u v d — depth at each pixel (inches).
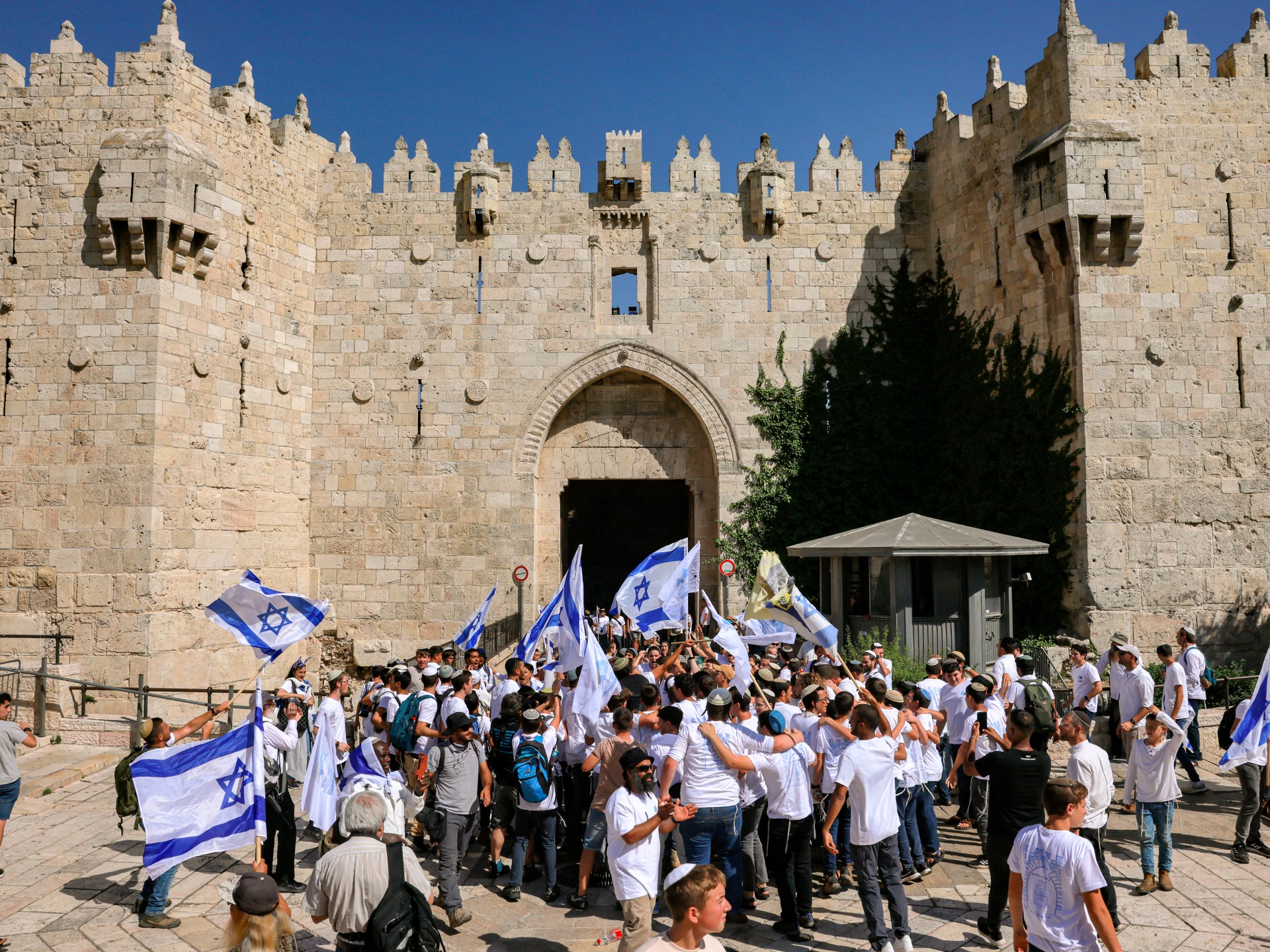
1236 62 963.3
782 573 555.5
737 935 409.4
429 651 695.7
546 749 462.3
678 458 1182.3
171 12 947.3
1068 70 948.0
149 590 882.8
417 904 287.3
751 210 1157.7
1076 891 286.2
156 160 904.9
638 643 993.5
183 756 394.9
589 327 1146.0
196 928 423.8
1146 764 456.4
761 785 440.5
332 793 455.8
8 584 892.0
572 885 482.0
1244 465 927.7
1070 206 920.9
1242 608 916.0
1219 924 413.7
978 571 775.1
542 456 1173.7
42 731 768.9
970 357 1087.0
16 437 906.1
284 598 434.6
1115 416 926.4
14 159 929.5
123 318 911.0
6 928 422.3
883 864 381.4
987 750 508.7
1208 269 940.6
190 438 944.3
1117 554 914.1
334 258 1149.7
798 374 1152.2
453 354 1141.1
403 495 1128.8
